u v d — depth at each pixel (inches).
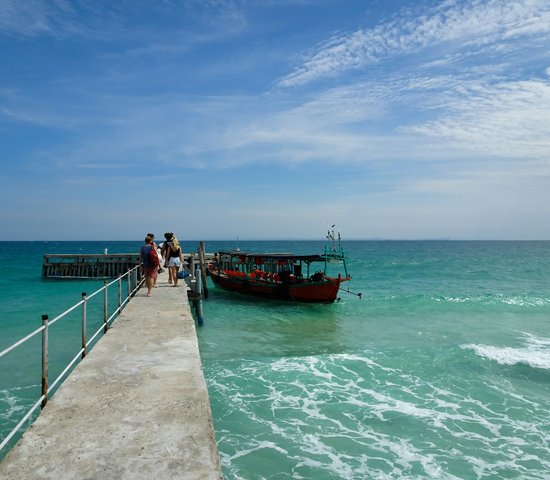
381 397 352.2
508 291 1151.0
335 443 273.6
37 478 131.6
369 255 3668.8
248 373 407.2
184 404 193.0
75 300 904.9
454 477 239.3
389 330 628.4
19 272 1605.6
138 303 471.2
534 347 527.8
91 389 211.5
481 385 383.6
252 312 746.2
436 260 2807.6
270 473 237.5
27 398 341.7
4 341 530.0
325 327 641.6
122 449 151.3
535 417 317.7
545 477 241.0
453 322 694.5
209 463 142.6
